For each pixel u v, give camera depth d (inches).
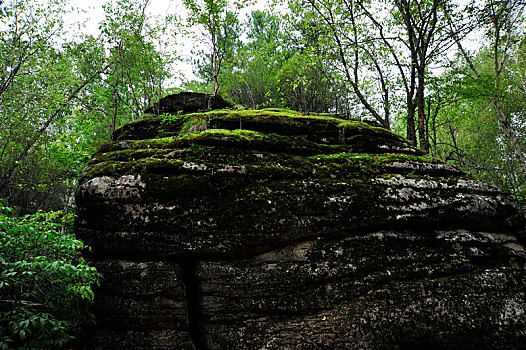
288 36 554.9
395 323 179.6
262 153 233.5
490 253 211.0
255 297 185.9
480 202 224.5
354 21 518.6
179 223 195.8
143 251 194.9
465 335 180.4
